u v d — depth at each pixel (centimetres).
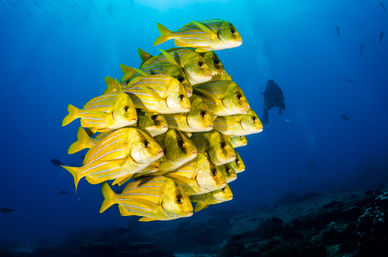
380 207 852
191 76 268
